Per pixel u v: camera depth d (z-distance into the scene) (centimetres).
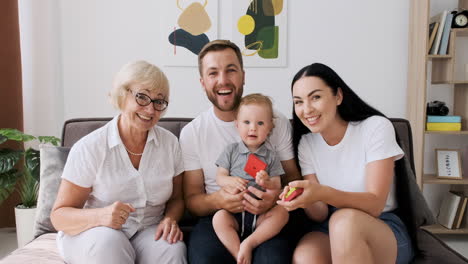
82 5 285
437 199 301
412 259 130
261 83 296
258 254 119
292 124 151
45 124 291
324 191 113
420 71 270
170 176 139
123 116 132
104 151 129
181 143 150
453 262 123
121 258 113
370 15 295
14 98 276
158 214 142
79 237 120
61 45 287
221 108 150
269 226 127
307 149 143
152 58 291
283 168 154
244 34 290
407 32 295
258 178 134
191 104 296
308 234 131
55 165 159
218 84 147
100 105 293
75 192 127
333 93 127
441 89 296
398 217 133
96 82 291
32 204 245
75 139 171
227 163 146
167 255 122
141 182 132
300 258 116
